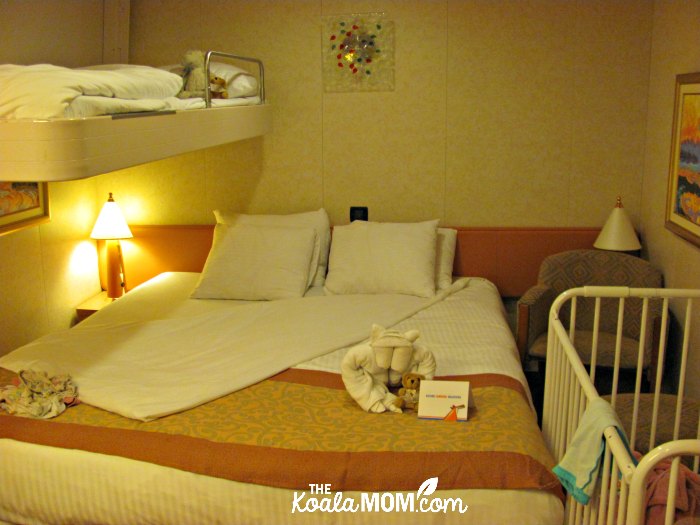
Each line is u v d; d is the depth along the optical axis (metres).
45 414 2.44
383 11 3.90
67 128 2.10
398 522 2.11
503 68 3.87
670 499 1.37
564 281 3.65
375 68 3.97
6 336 3.43
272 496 2.15
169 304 3.66
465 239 4.01
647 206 3.79
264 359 2.85
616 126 3.85
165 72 3.05
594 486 1.64
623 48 3.76
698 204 2.96
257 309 3.49
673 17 3.38
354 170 4.11
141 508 2.21
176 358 2.92
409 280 3.67
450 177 4.04
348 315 3.37
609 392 3.53
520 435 2.24
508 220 4.04
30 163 2.10
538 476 2.08
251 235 3.87
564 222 4.00
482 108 3.93
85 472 2.25
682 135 3.17
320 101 4.05
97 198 4.31
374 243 3.79
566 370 2.16
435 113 3.97
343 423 2.37
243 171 4.20
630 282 3.57
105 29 4.00
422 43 3.90
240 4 4.01
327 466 2.13
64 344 3.06
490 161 3.98
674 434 2.33
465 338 3.08
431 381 2.43
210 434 2.30
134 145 2.46
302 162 4.14
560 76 3.83
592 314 3.65
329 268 3.88
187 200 4.27
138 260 4.29
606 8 3.74
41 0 3.41
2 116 2.16
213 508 2.17
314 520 2.14
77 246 4.08
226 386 2.60
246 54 4.06
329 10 3.95
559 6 3.77
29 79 2.19
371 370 2.53
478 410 2.42
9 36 3.21
